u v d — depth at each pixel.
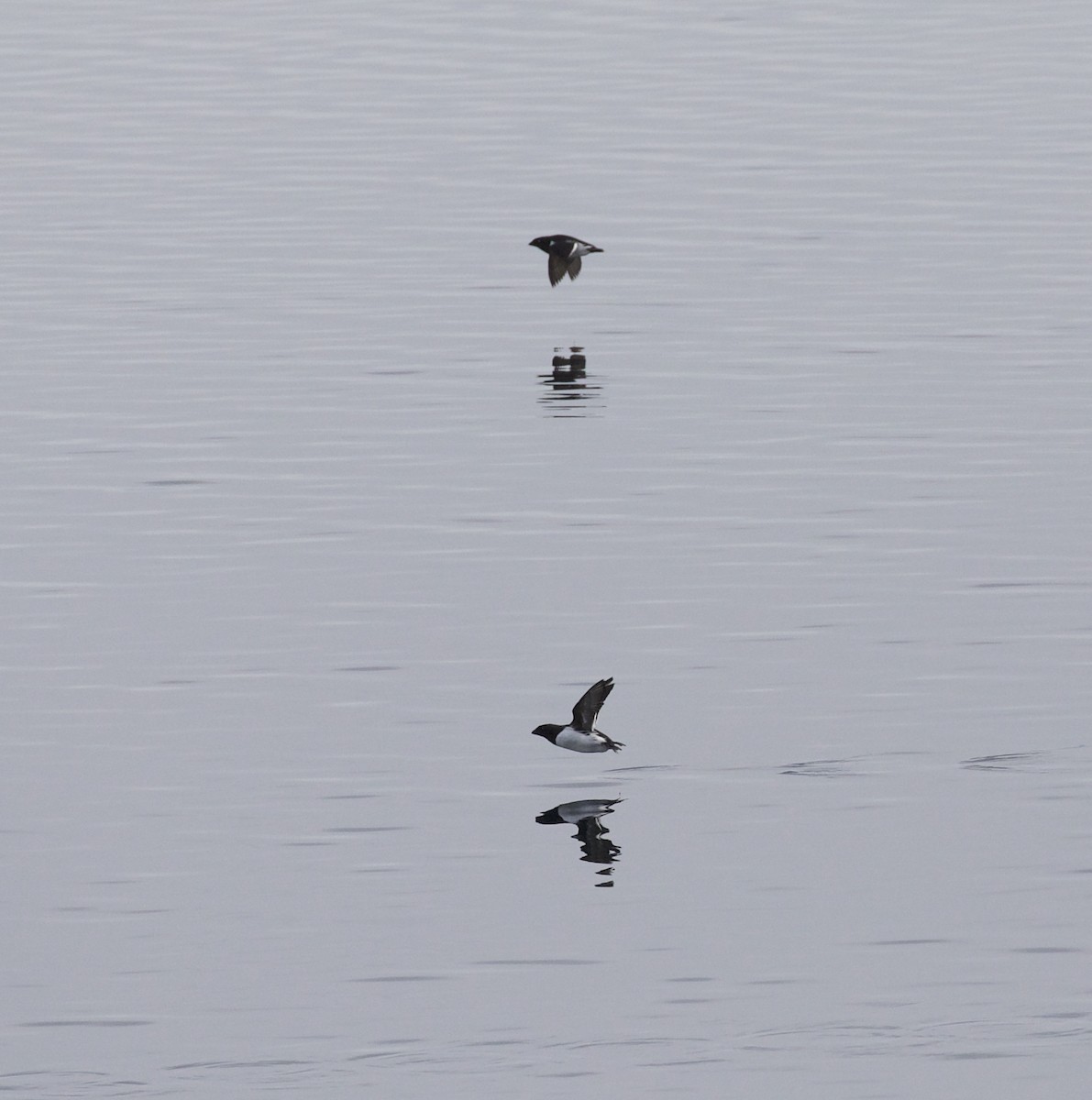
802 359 59.22
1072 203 79.56
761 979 25.41
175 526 44.56
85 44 118.88
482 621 38.34
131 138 95.88
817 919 26.91
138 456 50.34
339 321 65.50
